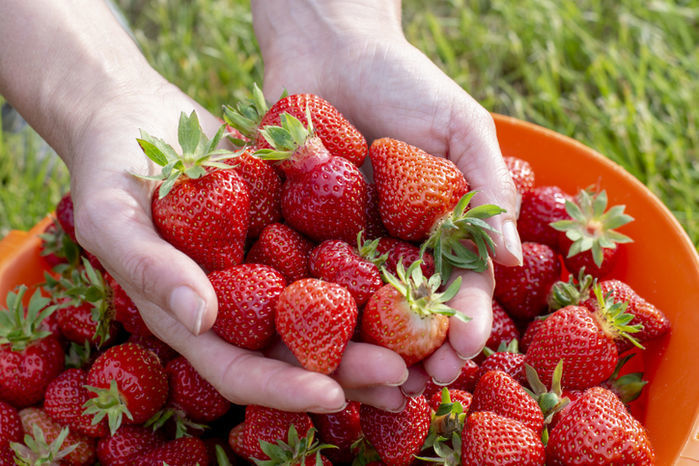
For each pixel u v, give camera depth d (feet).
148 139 1.78
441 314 1.74
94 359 2.11
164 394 1.95
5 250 2.28
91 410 1.91
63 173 2.81
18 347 2.04
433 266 1.87
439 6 3.43
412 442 1.83
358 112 2.16
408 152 1.86
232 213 1.81
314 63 2.21
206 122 2.09
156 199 1.82
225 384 1.76
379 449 1.85
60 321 2.11
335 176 1.85
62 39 2.05
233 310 1.77
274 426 1.85
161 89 2.07
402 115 2.09
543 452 1.80
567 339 1.91
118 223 1.76
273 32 2.30
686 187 2.57
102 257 1.79
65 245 2.23
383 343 1.74
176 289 1.68
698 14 3.05
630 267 2.17
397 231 1.88
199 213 1.79
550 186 2.28
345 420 1.90
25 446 1.99
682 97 2.76
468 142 2.00
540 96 2.86
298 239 1.91
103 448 1.97
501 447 1.77
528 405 1.84
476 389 1.90
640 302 2.02
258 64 3.12
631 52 3.06
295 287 1.74
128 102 2.00
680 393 1.93
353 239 1.91
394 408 1.76
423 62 2.11
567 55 3.06
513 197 1.93
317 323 1.71
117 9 2.90
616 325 1.91
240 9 3.26
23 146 2.88
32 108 2.06
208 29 3.26
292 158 1.87
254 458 1.89
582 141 2.75
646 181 2.64
